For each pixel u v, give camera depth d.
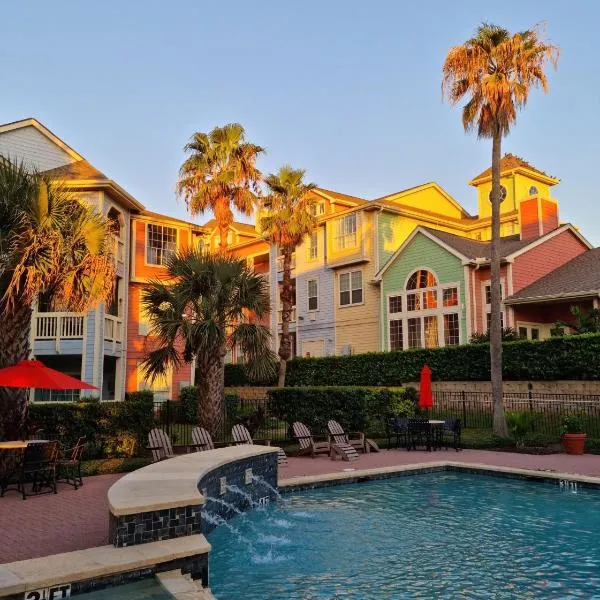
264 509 10.77
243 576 7.09
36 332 22.88
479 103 19.69
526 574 7.03
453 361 25.41
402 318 31.47
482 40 19.39
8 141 24.11
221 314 17.89
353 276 35.12
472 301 28.36
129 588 5.88
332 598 6.32
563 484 12.59
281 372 30.02
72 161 25.41
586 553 7.84
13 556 6.67
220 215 26.94
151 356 17.78
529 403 20.97
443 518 9.95
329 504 11.16
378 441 19.06
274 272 39.72
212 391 17.53
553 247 30.30
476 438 19.19
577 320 24.80
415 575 7.04
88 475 12.95
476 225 40.34
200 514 7.15
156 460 12.80
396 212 34.88
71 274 12.45
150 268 29.53
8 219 11.69
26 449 10.41
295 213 29.19
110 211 25.88
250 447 12.11
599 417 19.44
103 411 14.80
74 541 7.33
